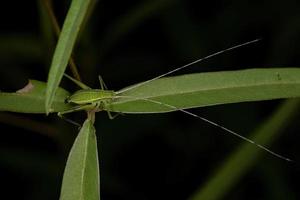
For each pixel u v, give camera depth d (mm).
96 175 326
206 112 479
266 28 508
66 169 327
